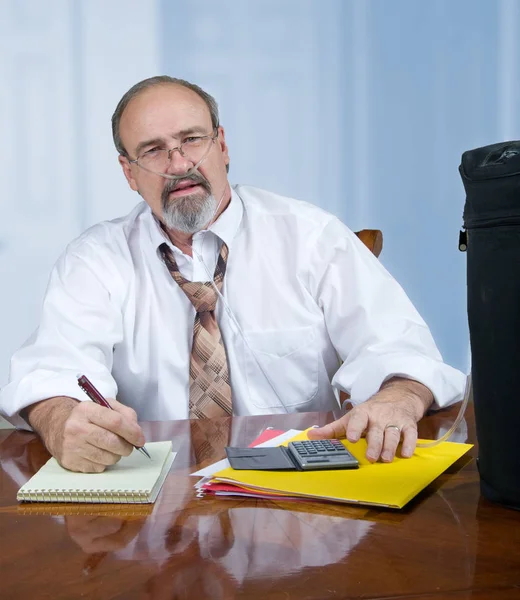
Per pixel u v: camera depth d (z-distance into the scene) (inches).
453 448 43.7
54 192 160.6
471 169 32.0
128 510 35.3
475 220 32.1
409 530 32.0
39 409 50.2
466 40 170.1
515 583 27.0
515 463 33.2
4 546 31.3
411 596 26.2
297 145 166.9
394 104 168.7
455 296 174.2
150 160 66.8
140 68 161.5
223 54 163.5
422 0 167.5
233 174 166.1
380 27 166.9
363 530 32.1
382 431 43.3
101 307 68.1
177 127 65.7
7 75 157.6
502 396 32.6
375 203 170.2
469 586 26.9
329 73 166.4
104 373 61.7
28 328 161.5
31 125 159.0
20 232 160.4
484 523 32.6
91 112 160.6
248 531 32.2
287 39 164.7
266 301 71.2
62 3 158.1
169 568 28.8
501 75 171.8
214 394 67.6
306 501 35.9
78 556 30.1
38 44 157.9
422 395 52.9
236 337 70.4
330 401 73.4
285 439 46.3
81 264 69.9
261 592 26.7
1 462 44.9
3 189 158.7
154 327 70.3
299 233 72.1
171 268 70.1
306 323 71.1
